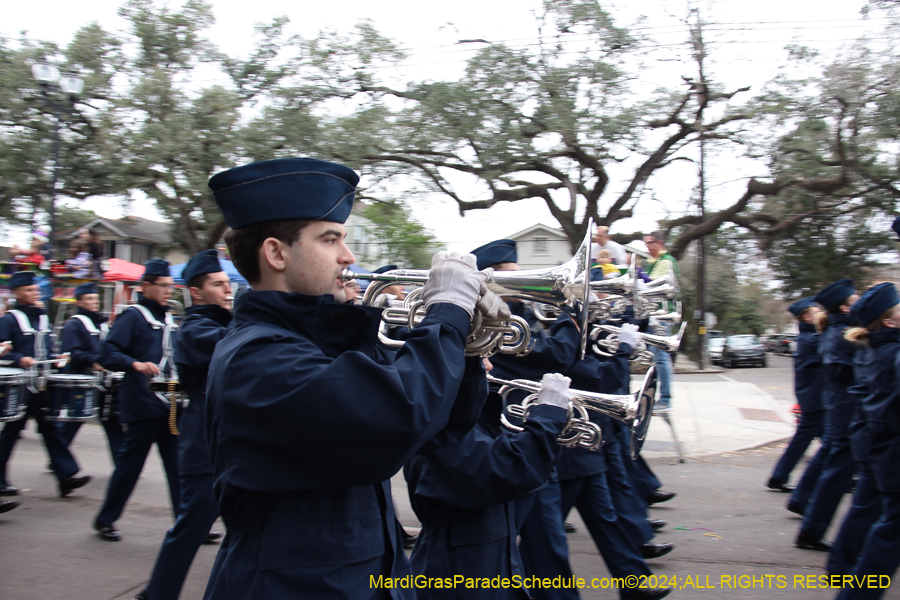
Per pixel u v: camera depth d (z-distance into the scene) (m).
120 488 4.79
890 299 3.28
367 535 1.53
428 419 1.42
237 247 1.58
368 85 19.02
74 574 4.21
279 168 1.53
